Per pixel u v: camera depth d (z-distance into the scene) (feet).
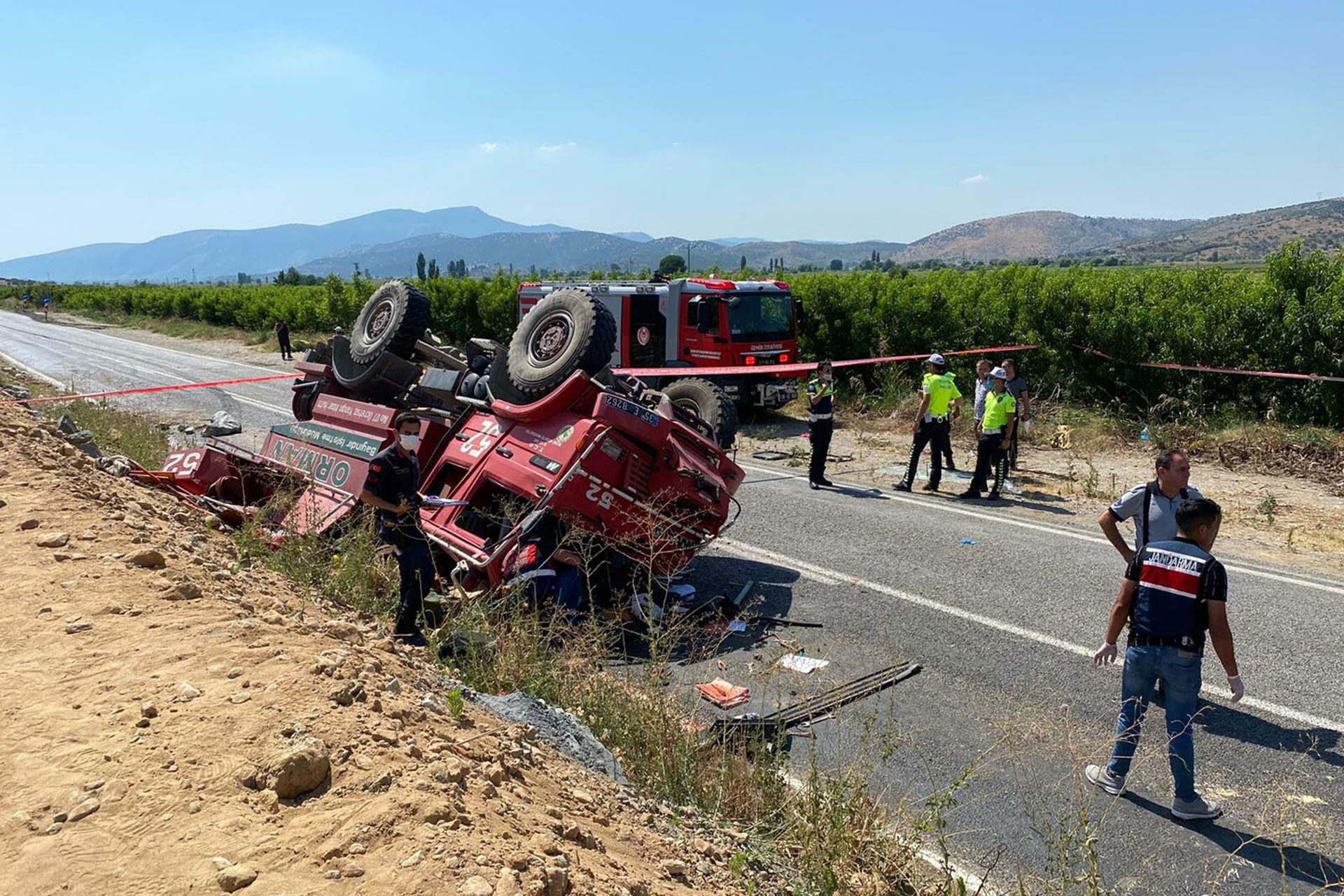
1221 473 45.50
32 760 9.83
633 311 64.18
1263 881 14.30
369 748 10.41
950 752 18.03
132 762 9.78
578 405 25.62
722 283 61.26
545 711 15.75
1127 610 16.81
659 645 21.93
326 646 13.61
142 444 40.70
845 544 32.73
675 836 13.01
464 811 9.62
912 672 21.72
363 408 29.40
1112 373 58.18
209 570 17.01
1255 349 52.44
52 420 34.45
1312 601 26.81
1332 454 46.21
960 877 13.24
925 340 67.00
